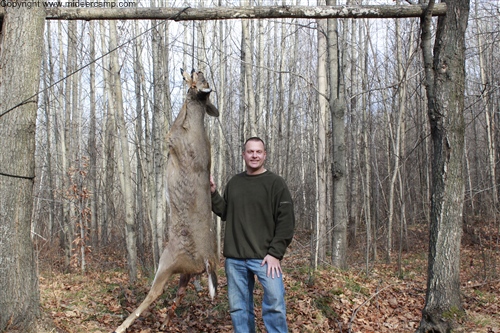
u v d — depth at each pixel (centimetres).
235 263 399
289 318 597
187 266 366
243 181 404
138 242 1157
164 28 1027
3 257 386
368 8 436
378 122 1697
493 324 579
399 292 772
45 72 1305
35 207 1238
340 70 909
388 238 1095
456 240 454
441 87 452
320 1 966
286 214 386
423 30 459
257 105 1423
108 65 1155
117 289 711
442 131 454
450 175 452
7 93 393
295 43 1767
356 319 619
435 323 451
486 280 846
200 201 365
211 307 613
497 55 1933
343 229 912
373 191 1491
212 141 1151
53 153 1495
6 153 389
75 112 1408
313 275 769
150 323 566
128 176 837
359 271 916
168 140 365
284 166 1680
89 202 1392
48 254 1119
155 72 1086
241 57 1252
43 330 414
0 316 383
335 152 910
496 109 1916
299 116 2003
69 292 703
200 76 370
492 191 1580
